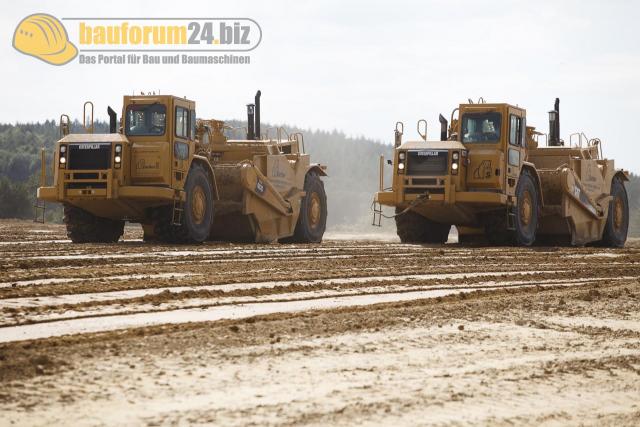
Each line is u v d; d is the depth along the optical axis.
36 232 77.31
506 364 20.44
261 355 20.22
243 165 61.75
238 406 16.25
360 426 15.41
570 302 29.97
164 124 56.38
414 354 21.02
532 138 72.12
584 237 72.06
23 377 17.70
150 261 41.72
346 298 30.08
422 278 36.94
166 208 57.69
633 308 29.02
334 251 51.38
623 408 17.67
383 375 18.91
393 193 63.66
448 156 62.53
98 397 16.58
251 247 54.41
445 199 62.19
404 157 63.47
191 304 27.59
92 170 55.38
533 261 48.00
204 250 49.75
